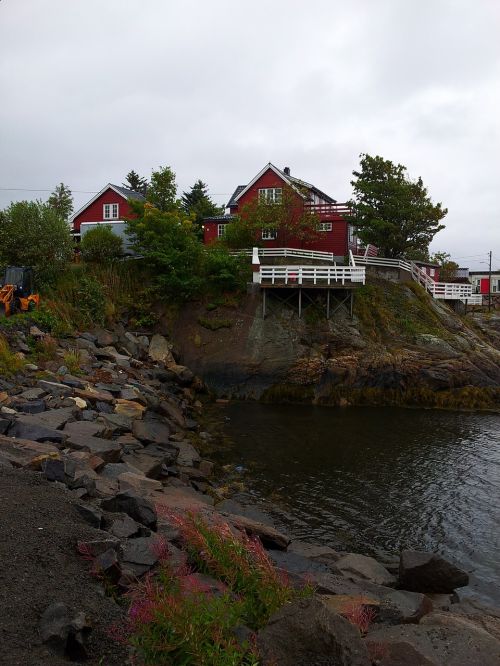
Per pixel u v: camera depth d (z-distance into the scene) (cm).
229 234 3756
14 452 1044
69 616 502
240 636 509
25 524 656
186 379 2722
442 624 650
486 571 1045
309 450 1848
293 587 672
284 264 3456
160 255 3067
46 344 2178
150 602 509
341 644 476
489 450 1898
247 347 2850
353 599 711
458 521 1288
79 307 2806
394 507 1364
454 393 2766
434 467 1692
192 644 463
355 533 1209
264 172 4059
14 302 2422
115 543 652
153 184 3816
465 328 3350
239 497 1393
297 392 2772
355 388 2791
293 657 477
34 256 2808
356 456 1792
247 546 662
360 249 4766
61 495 788
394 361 2805
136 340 2864
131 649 492
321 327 2897
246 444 1900
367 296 3170
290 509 1332
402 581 932
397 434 2112
